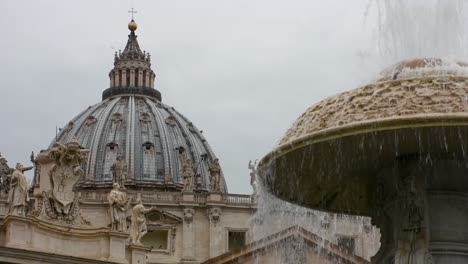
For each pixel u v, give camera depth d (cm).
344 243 7150
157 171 18012
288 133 1303
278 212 1731
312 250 7300
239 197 12069
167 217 11969
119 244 5762
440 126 1147
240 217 11988
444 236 1245
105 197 11300
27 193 5344
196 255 11856
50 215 5481
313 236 7262
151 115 19400
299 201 1467
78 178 5756
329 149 1252
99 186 17250
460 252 1238
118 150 18175
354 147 1239
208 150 19612
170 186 17700
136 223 6175
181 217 12019
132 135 18600
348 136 1195
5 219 5259
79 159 5725
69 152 5628
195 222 12006
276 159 1320
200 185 17662
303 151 1267
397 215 1291
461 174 1267
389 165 1306
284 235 7294
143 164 18025
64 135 19200
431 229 1251
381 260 1337
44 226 5378
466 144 1198
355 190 1412
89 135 18750
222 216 11950
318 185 1402
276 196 1479
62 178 5612
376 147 1235
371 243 7056
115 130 18762
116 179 15225
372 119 1168
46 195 5506
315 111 1272
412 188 1264
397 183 1292
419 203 1259
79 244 5609
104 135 18612
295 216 1839
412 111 1155
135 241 6072
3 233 5262
